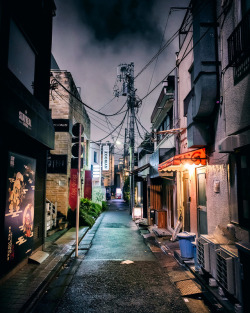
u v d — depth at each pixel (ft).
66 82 48.75
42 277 20.03
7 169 18.38
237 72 18.29
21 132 19.77
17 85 19.56
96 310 15.76
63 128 48.11
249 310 12.39
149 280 21.01
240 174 17.97
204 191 26.27
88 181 68.54
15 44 21.29
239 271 13.35
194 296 17.79
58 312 15.48
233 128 18.94
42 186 28.50
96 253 30.07
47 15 30.12
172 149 37.19
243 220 17.47
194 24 23.77
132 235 42.55
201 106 22.24
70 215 48.37
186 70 32.12
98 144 107.76
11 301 15.81
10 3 19.47
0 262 17.80
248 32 16.30
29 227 23.09
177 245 31.94
